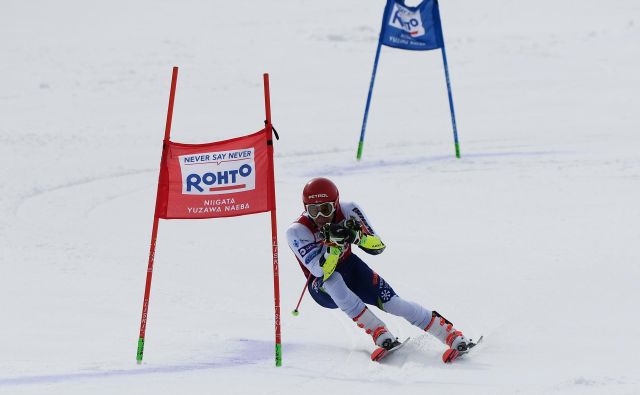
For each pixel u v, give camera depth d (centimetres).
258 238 3575
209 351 1902
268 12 19988
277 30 16000
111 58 12688
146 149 6525
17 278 2833
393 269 2780
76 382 1591
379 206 4044
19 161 5938
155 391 1518
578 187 4200
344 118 7888
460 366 1684
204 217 1897
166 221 4031
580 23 15025
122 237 3675
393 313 1880
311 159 5850
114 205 4538
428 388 1507
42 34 17250
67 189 5034
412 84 9719
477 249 3023
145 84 10512
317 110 8412
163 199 1902
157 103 9288
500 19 16525
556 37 12712
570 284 2366
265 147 1873
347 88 9744
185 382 1593
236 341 2006
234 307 2442
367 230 1952
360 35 13788
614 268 2520
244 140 1880
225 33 15838
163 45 13875
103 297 2561
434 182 4641
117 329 2156
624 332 1834
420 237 3316
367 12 19050
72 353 1878
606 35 12438
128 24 18938
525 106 8019
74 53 13400
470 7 18238
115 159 6084
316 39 13712
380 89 9512
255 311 2392
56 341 2008
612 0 17575
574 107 7794
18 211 4362
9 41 15775
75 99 9644
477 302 2277
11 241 3547
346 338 2036
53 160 6016
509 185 4391
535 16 16600
